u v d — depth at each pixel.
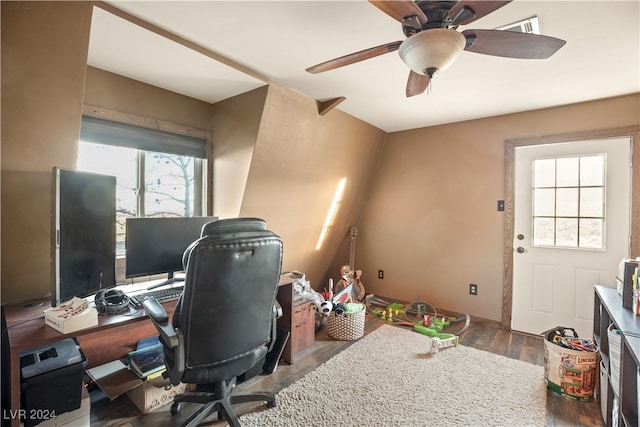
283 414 1.83
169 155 2.63
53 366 1.42
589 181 2.77
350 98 2.72
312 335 2.80
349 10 1.51
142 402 1.85
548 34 1.69
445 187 3.54
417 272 3.77
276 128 2.59
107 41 1.77
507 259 3.14
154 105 2.42
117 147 2.31
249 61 2.06
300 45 1.85
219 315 1.43
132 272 2.06
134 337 2.20
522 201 3.09
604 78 2.25
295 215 3.29
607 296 1.94
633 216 2.55
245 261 1.45
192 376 1.46
